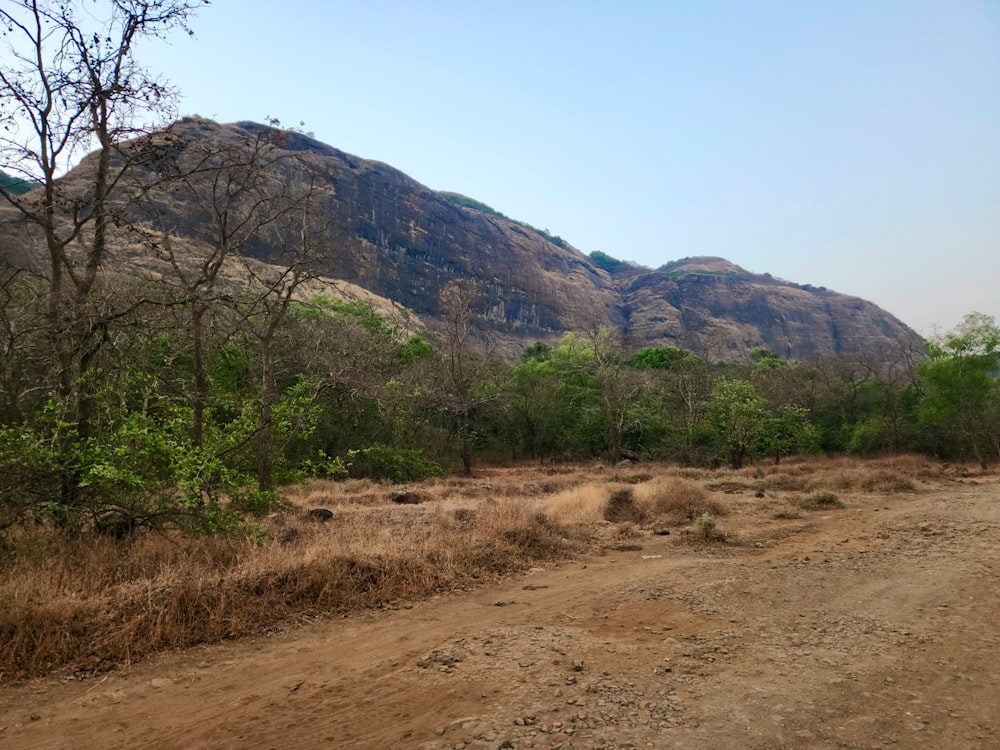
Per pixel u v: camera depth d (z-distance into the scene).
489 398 35.38
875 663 4.54
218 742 3.55
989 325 28.89
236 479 8.41
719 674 4.33
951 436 33.38
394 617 6.26
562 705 3.80
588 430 40.19
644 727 3.50
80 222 8.95
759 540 10.70
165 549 7.14
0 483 6.66
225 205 12.91
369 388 22.86
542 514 11.69
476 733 3.46
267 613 5.99
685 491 14.84
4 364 8.52
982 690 4.00
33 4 8.39
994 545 9.14
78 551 6.70
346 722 3.75
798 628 5.46
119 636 5.08
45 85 8.59
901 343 41.38
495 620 6.00
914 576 7.38
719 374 44.28
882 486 19.11
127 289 11.71
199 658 5.06
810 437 34.31
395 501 17.58
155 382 9.09
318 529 9.50
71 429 8.09
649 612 6.09
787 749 3.24
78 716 3.98
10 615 4.92
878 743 3.31
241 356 18.94
